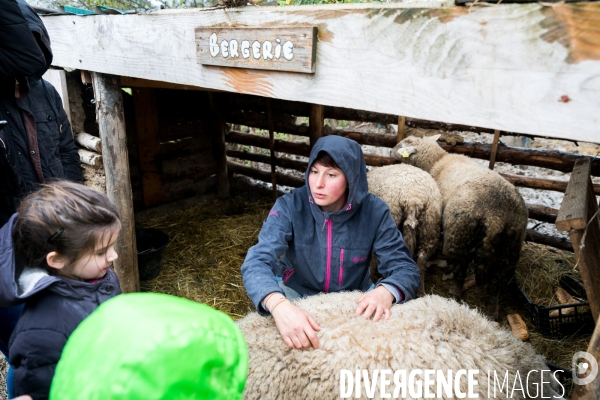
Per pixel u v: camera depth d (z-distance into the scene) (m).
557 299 3.28
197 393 0.54
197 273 3.78
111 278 1.40
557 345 2.76
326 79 1.33
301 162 5.06
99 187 3.16
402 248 1.71
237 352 0.59
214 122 5.15
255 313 1.52
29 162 2.31
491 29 0.96
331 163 1.55
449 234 2.96
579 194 1.52
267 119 5.01
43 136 2.38
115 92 2.80
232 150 5.62
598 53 0.83
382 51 1.17
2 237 1.21
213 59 1.68
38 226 1.13
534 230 4.02
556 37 0.88
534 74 0.92
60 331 1.17
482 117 1.02
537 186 3.97
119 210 2.96
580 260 1.35
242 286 3.62
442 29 1.04
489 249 2.87
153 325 0.54
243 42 1.53
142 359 0.52
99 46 2.41
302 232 1.73
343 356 1.16
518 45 0.93
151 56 2.07
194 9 1.80
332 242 1.72
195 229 4.55
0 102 2.18
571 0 0.85
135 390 0.52
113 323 0.56
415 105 1.14
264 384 1.21
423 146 3.77
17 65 2.05
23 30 2.03
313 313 1.33
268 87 1.53
